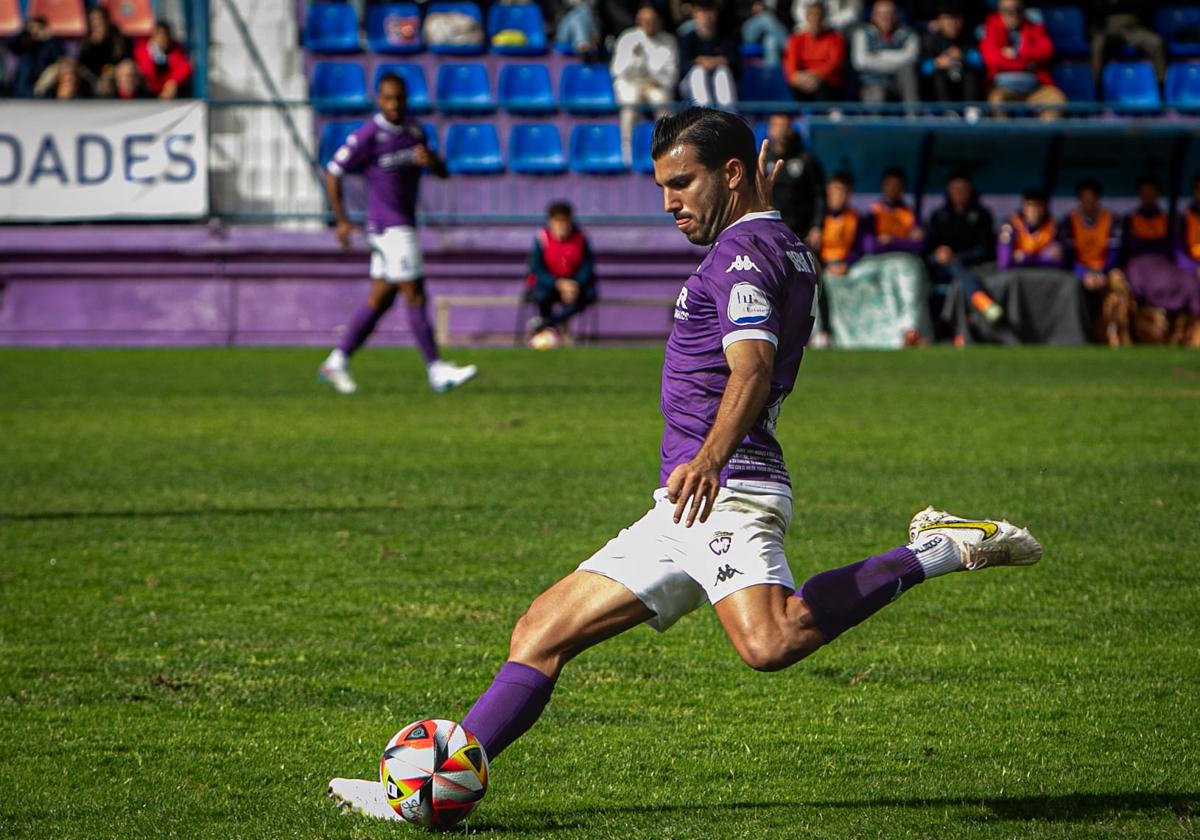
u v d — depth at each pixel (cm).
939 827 990
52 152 5094
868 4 6419
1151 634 1520
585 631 954
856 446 2798
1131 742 1184
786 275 933
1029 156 5706
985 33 5906
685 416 947
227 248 5300
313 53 6081
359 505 2222
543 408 3397
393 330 5400
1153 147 5662
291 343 5375
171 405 3472
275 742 1191
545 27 6494
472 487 2367
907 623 1569
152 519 2119
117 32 5672
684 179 957
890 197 5297
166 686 1344
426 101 5959
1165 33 6625
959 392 3725
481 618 1585
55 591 1702
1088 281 5309
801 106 5594
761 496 931
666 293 5494
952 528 936
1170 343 5300
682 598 949
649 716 1262
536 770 1123
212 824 1002
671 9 6241
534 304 5206
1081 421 3153
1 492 2336
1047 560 1855
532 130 5838
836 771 1120
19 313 5297
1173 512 2148
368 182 3572
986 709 1277
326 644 1484
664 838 970
